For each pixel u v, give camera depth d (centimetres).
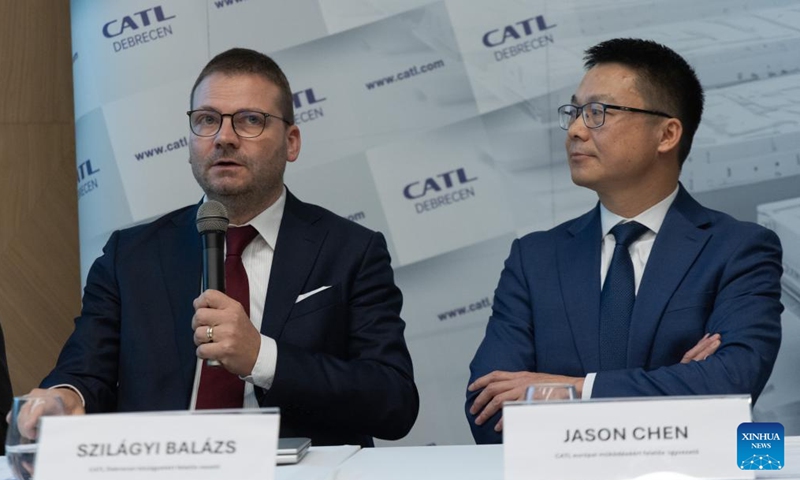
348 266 290
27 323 433
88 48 406
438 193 396
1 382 284
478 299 394
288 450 206
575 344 279
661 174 284
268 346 258
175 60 402
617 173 278
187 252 290
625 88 278
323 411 265
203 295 250
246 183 280
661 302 273
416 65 398
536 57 394
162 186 400
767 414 372
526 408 169
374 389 270
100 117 404
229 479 163
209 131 282
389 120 398
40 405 176
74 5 412
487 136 395
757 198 381
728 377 251
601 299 280
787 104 381
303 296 281
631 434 168
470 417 277
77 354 283
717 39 385
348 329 288
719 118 383
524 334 287
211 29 402
